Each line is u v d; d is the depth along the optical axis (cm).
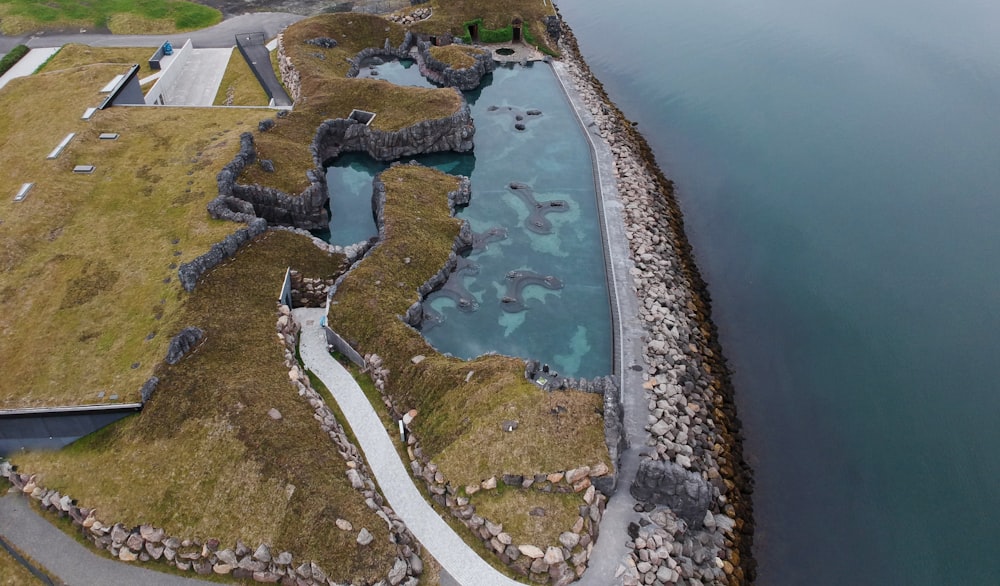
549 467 4881
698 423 5788
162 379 5403
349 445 5272
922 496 5478
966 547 5128
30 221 6831
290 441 5050
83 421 5112
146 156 7988
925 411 6153
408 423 5406
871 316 7119
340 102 9625
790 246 8094
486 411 5278
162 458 4950
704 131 10338
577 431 5103
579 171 9138
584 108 10481
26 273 6334
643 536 4756
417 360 5838
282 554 4447
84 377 5428
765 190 9025
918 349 6744
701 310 7200
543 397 5353
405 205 7931
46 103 8756
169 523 4634
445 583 4456
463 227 7738
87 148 7975
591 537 4666
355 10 13400
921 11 14000
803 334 6969
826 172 9288
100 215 7050
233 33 12219
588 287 7275
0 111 8662
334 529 4528
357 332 6172
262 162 7988
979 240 8012
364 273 6825
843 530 5256
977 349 6712
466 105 9725
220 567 4481
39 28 11900
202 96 10194
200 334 5772
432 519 4816
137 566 4566
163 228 6925
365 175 9144
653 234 7956
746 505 5406
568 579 4472
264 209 7838
